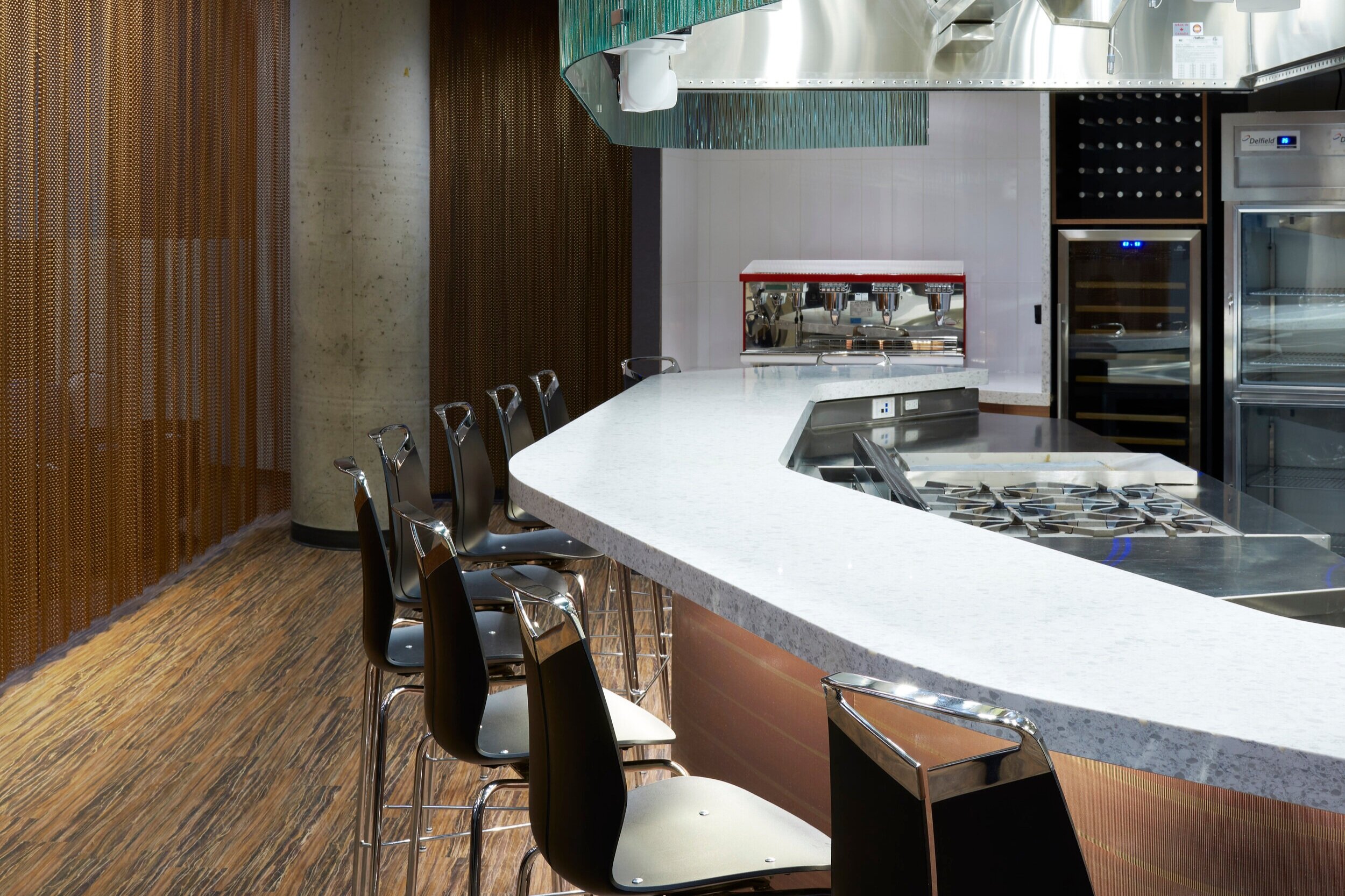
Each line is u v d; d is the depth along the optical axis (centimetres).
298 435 626
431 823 321
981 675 120
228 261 612
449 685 194
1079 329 605
